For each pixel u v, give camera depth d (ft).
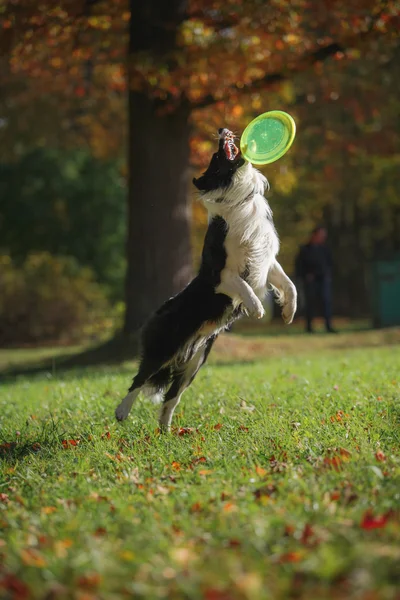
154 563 10.33
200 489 14.01
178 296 20.68
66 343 70.59
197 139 50.72
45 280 72.54
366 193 85.81
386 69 55.77
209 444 17.83
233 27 39.99
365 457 14.93
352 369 31.42
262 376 30.96
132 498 13.94
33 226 86.43
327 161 69.26
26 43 39.81
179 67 38.52
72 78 56.44
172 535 11.58
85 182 86.22
